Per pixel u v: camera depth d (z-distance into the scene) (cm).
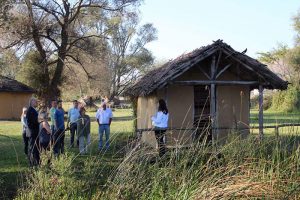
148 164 599
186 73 1719
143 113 2084
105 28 4784
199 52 1606
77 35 4366
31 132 1113
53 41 4200
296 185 536
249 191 512
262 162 564
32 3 3888
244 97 1769
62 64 4219
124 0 4281
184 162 573
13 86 4228
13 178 993
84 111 1370
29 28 3912
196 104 1786
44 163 646
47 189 599
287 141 639
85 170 620
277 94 4859
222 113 1747
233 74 1755
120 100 6094
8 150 1680
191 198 522
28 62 4169
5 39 3897
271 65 5472
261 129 838
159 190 564
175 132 1670
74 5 4209
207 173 553
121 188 563
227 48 1612
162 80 1586
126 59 7381
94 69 5241
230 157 580
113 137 669
